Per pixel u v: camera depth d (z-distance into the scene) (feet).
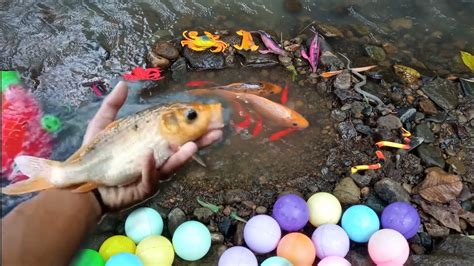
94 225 1.99
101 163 1.90
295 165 2.52
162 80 2.79
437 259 2.14
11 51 2.88
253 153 2.54
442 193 2.41
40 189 1.88
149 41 2.98
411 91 2.87
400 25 3.26
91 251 1.99
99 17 3.08
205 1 3.23
